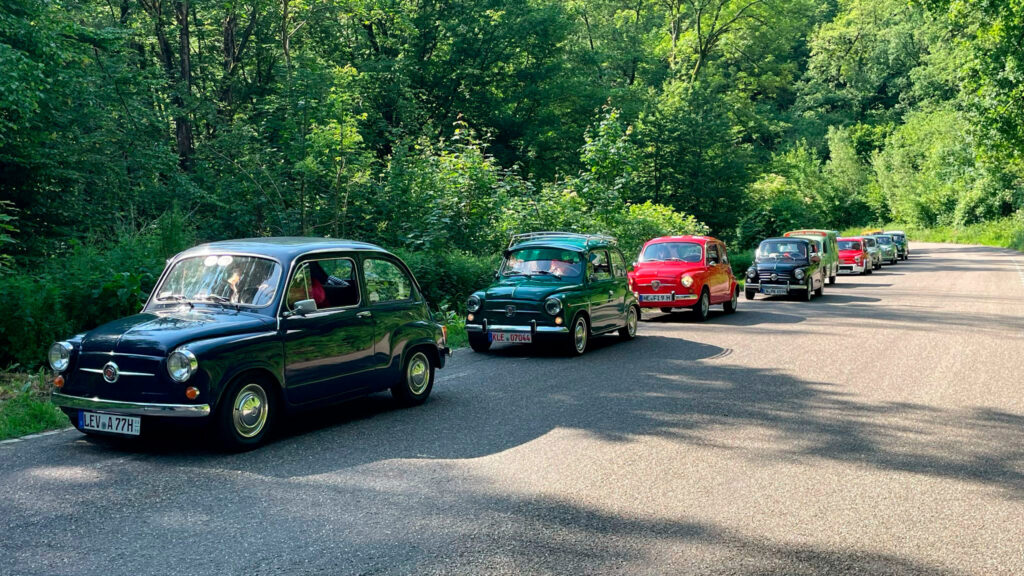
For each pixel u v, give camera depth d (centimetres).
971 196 7431
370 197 2116
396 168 2103
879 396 906
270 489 555
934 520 504
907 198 8212
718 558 439
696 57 5906
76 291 1038
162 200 2042
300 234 2030
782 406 851
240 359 651
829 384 982
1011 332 1505
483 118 4281
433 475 592
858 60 9844
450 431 733
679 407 845
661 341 1410
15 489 550
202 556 433
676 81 4662
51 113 1730
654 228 2730
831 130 9050
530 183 2248
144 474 589
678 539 467
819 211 8475
